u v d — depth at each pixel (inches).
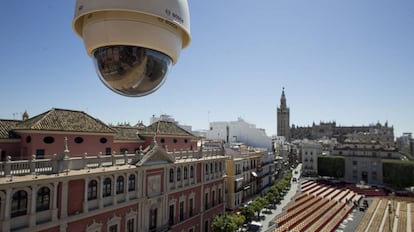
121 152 1348.4
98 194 1024.2
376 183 4212.6
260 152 3004.4
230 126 3764.8
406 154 5920.3
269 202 2322.8
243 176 2452.0
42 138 998.4
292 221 1989.4
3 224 756.0
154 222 1294.3
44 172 877.2
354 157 4387.3
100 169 1029.8
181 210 1472.7
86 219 975.6
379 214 2513.5
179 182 1466.5
